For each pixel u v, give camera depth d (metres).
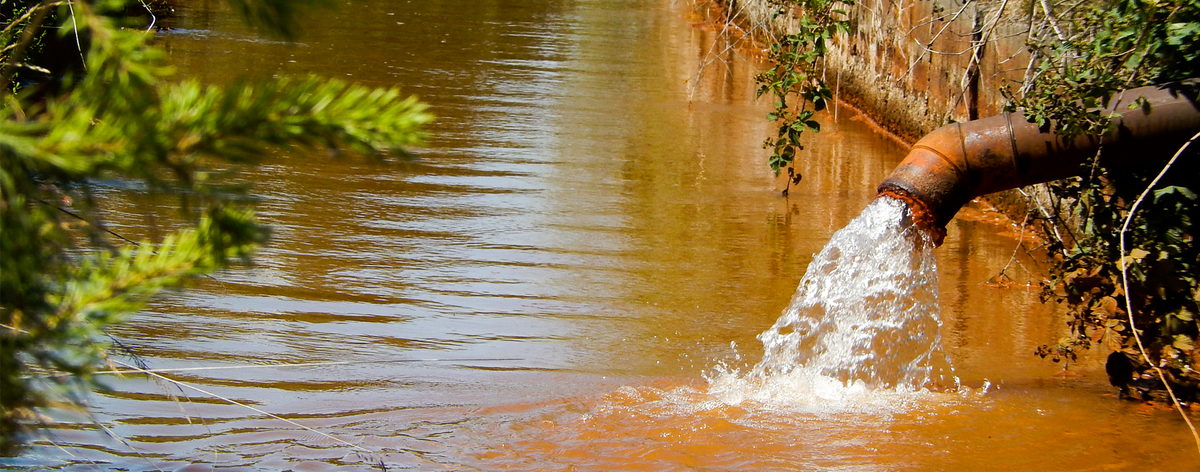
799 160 10.03
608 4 21.66
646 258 6.80
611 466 3.81
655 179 8.96
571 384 4.73
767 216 7.97
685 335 5.47
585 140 10.23
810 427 4.27
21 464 3.43
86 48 5.41
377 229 7.02
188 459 3.65
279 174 8.12
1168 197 4.36
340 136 1.23
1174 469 3.83
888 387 4.85
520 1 20.91
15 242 1.23
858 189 8.95
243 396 4.35
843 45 13.60
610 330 5.50
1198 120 4.23
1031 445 4.06
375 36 15.35
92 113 1.20
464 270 6.34
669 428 4.22
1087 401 4.63
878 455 3.94
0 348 1.29
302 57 13.12
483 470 3.74
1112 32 4.47
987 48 9.02
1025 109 4.56
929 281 4.75
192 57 12.37
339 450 3.85
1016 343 5.49
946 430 4.23
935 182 4.56
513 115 11.08
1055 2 6.65
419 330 5.32
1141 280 4.45
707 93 13.12
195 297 5.49
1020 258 7.12
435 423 4.19
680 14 20.77
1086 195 4.55
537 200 8.05
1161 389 4.57
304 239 6.67
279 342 4.98
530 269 6.44
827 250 5.19
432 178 8.44
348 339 5.11
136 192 1.46
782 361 5.07
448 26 17.02
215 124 1.20
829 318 5.07
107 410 4.04
